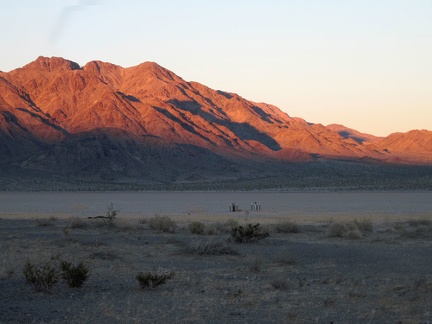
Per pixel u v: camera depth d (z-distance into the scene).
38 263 24.03
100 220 50.06
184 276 21.66
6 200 131.75
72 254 27.41
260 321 14.65
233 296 17.73
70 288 19.12
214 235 39.41
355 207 90.50
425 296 17.77
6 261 24.59
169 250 29.72
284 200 123.50
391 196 144.00
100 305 16.39
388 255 27.89
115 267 23.69
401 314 15.45
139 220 52.28
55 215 68.06
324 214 70.25
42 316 15.01
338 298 17.52
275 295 17.98
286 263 25.11
